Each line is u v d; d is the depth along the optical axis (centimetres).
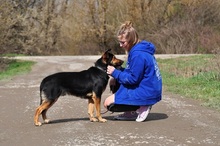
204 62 1709
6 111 806
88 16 4019
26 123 687
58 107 841
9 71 1922
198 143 543
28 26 3888
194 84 1135
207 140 557
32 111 802
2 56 2245
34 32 3962
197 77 1222
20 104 892
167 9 3791
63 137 582
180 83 1175
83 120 703
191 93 993
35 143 554
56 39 4278
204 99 908
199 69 1398
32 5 4288
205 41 3222
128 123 669
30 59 2584
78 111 794
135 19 3866
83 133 604
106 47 4056
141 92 661
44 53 4159
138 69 652
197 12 3562
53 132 614
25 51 3800
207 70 1329
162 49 3378
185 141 552
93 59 2552
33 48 3981
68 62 2369
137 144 539
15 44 3039
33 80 1463
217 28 3462
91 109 693
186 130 614
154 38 3528
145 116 677
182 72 1406
